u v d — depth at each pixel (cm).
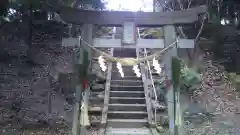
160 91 1195
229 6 1319
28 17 1236
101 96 1195
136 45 743
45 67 1148
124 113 1099
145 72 1378
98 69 1344
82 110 718
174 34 738
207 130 961
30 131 961
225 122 1014
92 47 727
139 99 1190
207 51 1189
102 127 1004
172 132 715
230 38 1208
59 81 1116
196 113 1055
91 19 740
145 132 971
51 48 1190
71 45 738
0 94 1084
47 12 1278
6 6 1220
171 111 722
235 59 1179
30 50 1178
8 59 1166
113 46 741
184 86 1011
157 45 745
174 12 738
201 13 727
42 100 1086
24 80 1117
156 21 740
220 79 1128
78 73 732
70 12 737
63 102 1084
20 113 1049
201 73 1120
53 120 1034
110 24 745
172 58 728
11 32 1205
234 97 1092
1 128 973
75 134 713
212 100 1085
